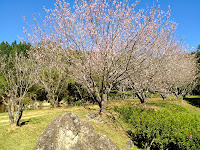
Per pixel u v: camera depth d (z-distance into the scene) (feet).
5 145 21.52
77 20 29.43
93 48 28.63
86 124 16.65
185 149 17.42
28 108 57.62
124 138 25.54
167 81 47.65
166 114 26.58
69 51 30.19
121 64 31.12
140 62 31.42
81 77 30.91
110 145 16.05
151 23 29.99
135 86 42.19
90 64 29.19
